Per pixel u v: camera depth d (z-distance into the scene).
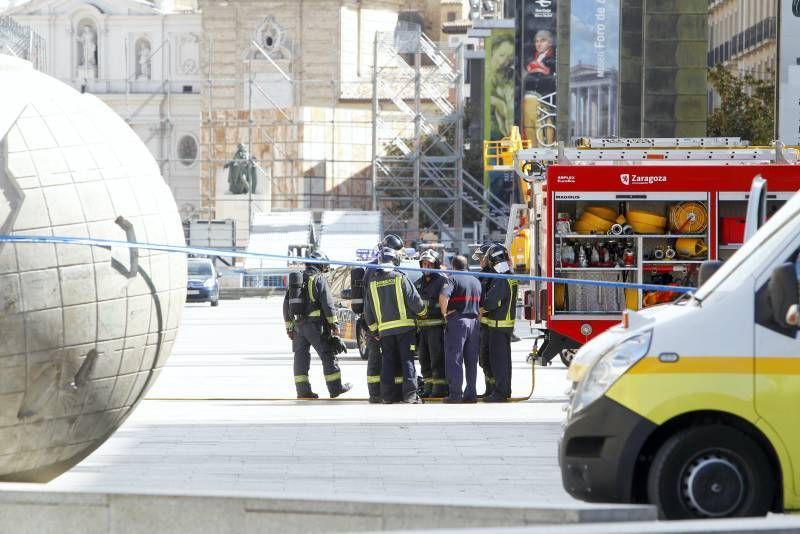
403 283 54.88
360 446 41.03
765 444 25.00
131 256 27.12
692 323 25.17
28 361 25.80
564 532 17.64
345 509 21.53
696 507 24.77
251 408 53.53
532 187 66.19
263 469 36.19
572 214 60.81
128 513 22.38
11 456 26.69
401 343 55.03
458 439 42.62
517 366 77.75
